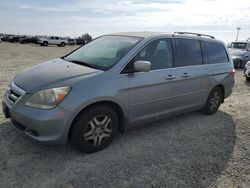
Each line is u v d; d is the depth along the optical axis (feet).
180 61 15.46
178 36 15.75
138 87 12.94
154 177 10.73
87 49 15.44
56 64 13.69
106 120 12.25
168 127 16.15
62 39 155.43
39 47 122.93
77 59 14.29
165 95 14.49
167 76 14.34
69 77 11.40
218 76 18.16
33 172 10.51
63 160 11.48
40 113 10.44
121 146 13.15
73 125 11.30
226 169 11.74
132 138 14.20
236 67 49.32
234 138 15.21
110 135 12.64
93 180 10.25
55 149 12.32
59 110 10.55
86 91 11.10
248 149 13.88
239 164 12.26
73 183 9.99
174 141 14.21
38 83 11.21
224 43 19.75
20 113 10.79
